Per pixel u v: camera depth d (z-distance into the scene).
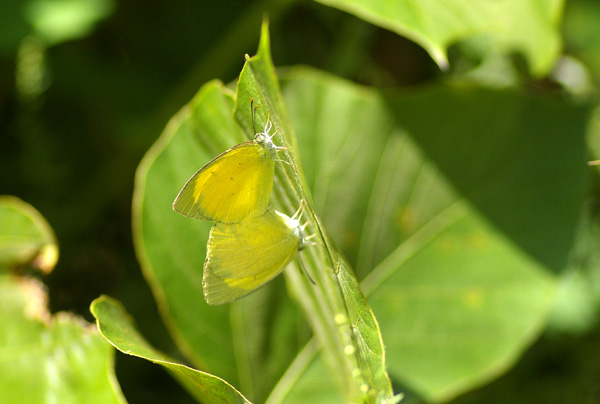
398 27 0.46
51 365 0.45
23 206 0.47
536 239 0.48
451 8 0.47
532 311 0.48
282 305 0.47
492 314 0.48
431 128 0.48
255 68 0.41
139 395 0.52
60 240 0.54
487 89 0.48
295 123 0.48
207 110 0.43
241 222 0.41
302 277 0.43
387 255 0.48
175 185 0.46
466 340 0.48
